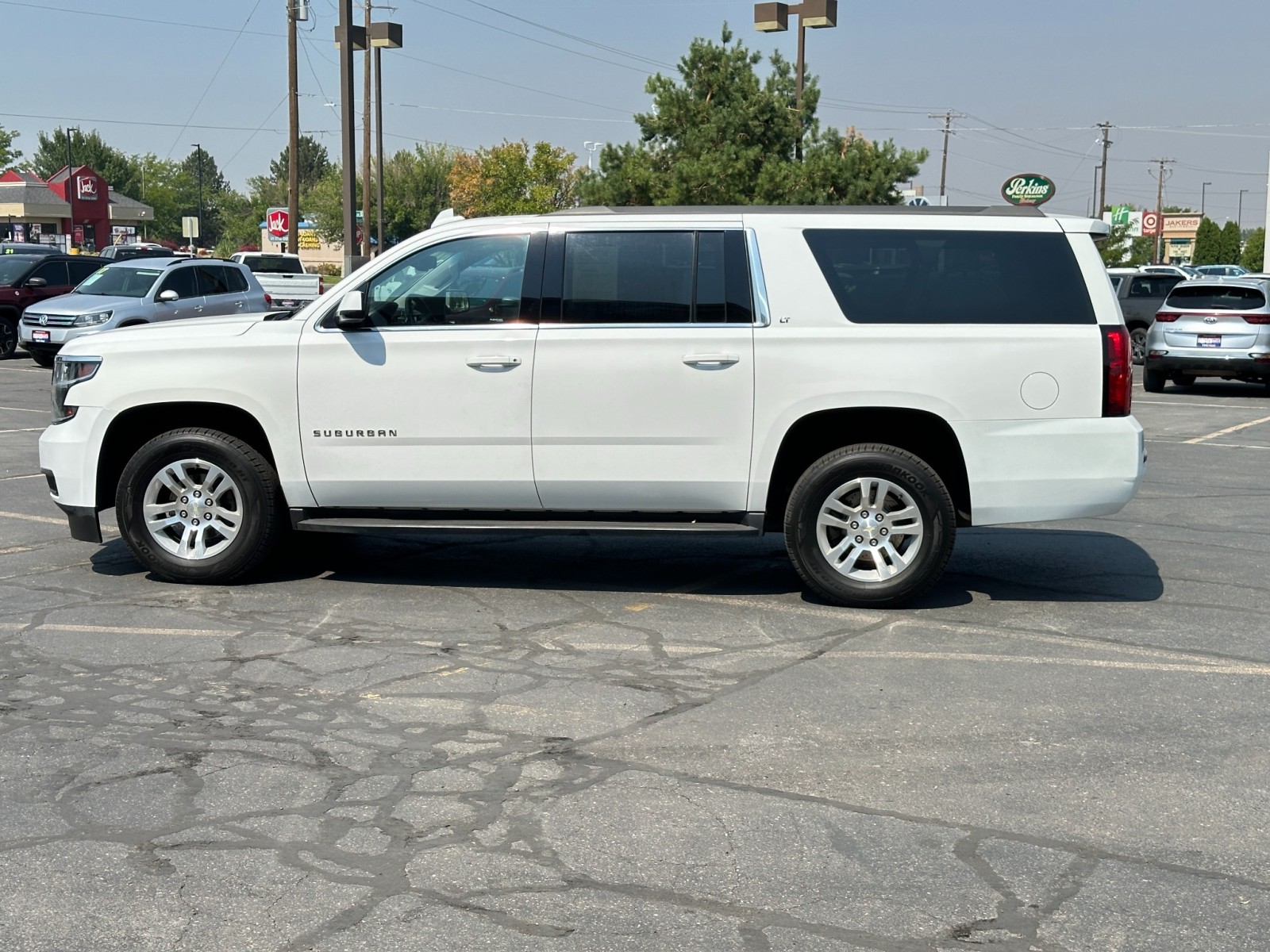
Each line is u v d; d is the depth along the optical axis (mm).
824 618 7039
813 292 7016
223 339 7414
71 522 7727
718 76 22469
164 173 151750
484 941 3559
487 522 7270
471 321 7223
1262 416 17812
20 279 24500
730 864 4043
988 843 4219
